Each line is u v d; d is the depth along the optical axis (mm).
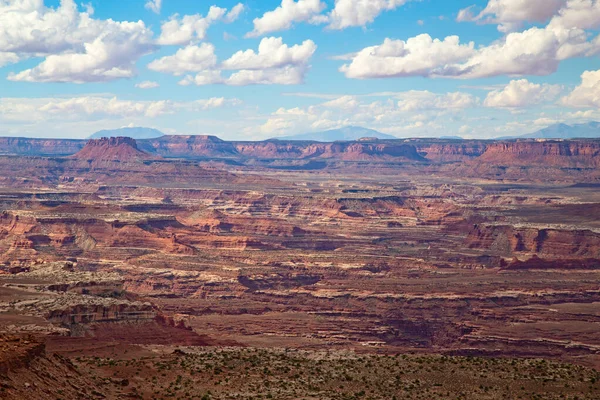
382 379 185250
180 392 169750
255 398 167875
